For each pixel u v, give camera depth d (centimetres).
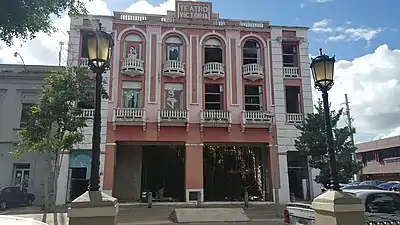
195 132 2492
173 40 2634
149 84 2514
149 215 1845
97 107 597
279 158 2506
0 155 2456
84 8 883
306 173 2553
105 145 2378
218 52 2684
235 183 2730
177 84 2561
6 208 2219
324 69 693
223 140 2506
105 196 531
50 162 2145
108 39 628
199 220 1546
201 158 2464
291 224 871
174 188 2720
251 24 2738
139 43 2591
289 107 2675
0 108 2514
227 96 2570
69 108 1614
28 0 760
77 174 2333
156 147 2742
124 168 2656
